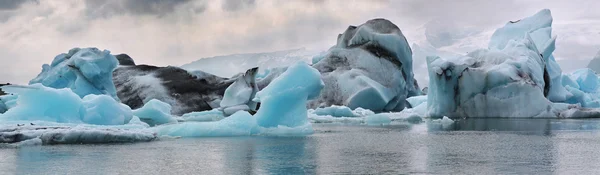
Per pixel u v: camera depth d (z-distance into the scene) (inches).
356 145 921.5
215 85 2340.1
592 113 1680.6
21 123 1034.7
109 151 826.2
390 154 800.3
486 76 1734.7
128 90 2306.8
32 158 752.3
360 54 2460.6
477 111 1755.7
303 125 1161.4
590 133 1129.4
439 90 1791.3
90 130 943.0
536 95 1701.5
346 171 647.8
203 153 810.2
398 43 2469.2
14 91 1100.5
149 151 831.1
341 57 2495.1
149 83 2298.2
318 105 2348.7
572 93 2058.3
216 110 1934.1
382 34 2490.2
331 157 768.3
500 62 1781.5
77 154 792.3
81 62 1793.8
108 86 1865.2
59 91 1141.1
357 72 2367.1
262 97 1161.4
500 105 1724.9
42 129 960.3
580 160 729.0
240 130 1104.2
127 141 960.3
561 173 628.1
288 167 681.0
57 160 735.7
